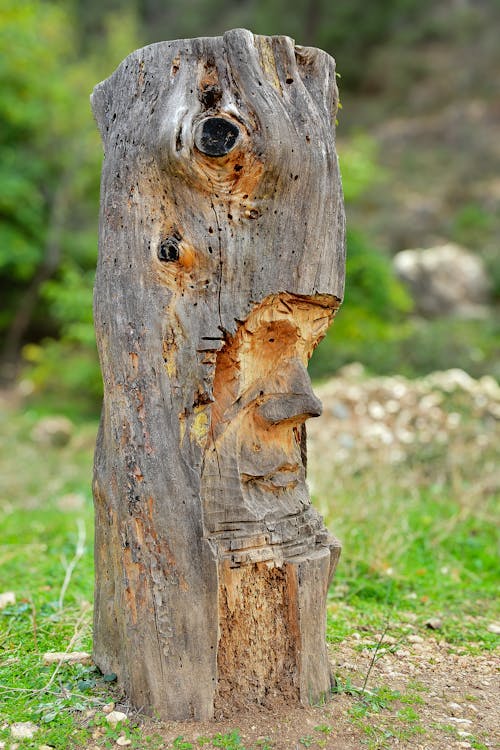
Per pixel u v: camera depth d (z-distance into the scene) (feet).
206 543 8.30
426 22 90.33
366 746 8.26
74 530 18.52
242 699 8.68
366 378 30.53
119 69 9.07
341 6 90.58
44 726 8.55
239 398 8.72
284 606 8.80
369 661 10.89
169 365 8.44
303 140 8.48
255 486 8.93
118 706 8.82
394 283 41.75
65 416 35.81
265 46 8.52
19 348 47.91
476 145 72.95
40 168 42.75
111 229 8.77
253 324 8.58
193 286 8.44
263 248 8.42
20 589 13.94
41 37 42.32
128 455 8.54
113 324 8.66
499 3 89.61
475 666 11.09
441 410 25.11
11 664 10.30
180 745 8.01
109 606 9.36
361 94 87.66
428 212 64.75
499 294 53.21
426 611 13.44
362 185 40.63
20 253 42.11
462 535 17.58
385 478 19.81
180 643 8.41
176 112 8.23
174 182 8.38
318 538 9.26
